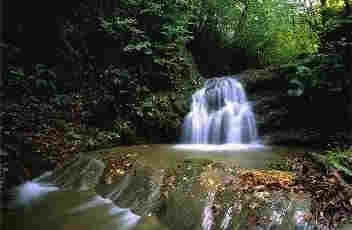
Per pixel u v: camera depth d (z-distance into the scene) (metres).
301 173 3.86
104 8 8.66
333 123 7.66
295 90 7.66
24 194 4.87
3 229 3.62
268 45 13.34
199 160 4.54
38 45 7.72
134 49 8.52
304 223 2.79
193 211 3.35
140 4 8.95
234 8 13.01
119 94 7.95
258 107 8.63
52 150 6.23
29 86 7.10
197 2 12.16
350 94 7.20
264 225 2.88
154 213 3.69
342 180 3.49
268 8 12.95
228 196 3.34
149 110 8.00
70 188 5.02
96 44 8.45
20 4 7.36
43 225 3.72
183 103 8.63
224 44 13.67
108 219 3.78
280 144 8.01
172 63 8.97
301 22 11.02
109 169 5.04
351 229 2.75
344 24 7.24
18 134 6.02
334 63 7.21
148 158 5.32
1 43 6.71
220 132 8.66
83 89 7.90
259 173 3.87
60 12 8.04
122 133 7.55
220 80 10.05
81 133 7.02
